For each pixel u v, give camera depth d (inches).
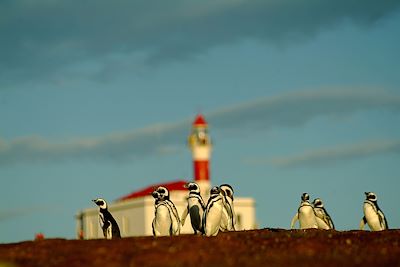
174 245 1721.2
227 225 2132.1
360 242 1788.9
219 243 1744.6
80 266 1581.0
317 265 1561.3
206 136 5861.2
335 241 1791.3
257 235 1897.1
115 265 1578.5
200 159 5866.1
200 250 1673.2
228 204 2160.4
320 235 1895.9
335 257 1627.7
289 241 1775.3
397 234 1903.3
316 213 2274.9
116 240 1809.8
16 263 1611.7
